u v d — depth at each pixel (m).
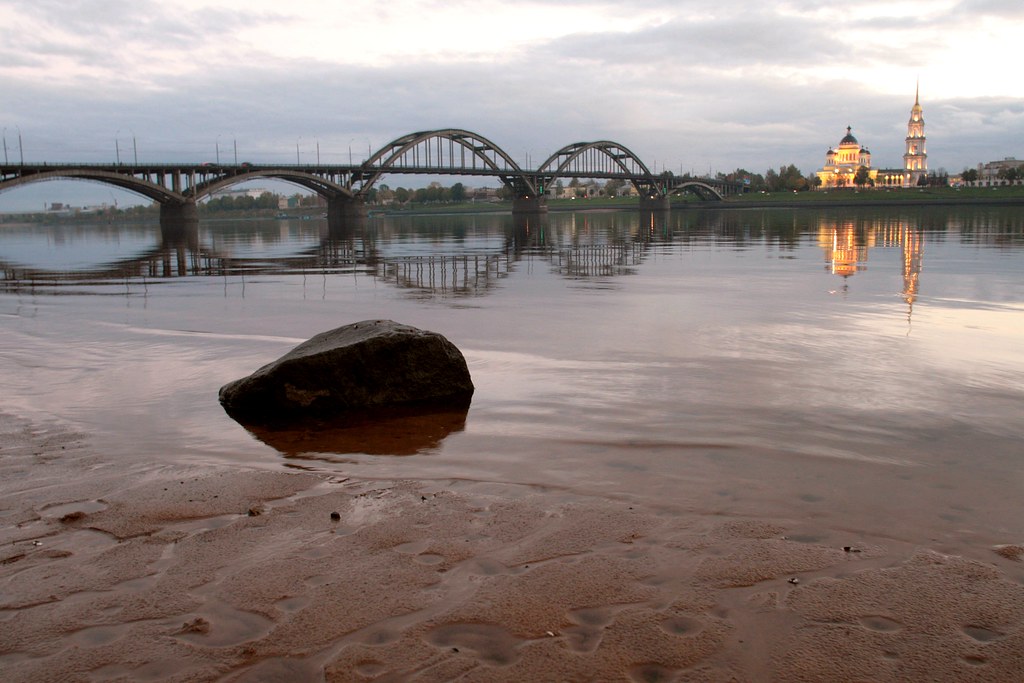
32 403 10.89
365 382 10.67
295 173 137.12
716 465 7.94
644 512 6.64
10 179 99.06
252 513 6.65
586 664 4.36
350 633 4.69
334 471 7.93
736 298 23.06
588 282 29.30
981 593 5.17
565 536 6.12
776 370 12.59
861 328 16.97
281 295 26.17
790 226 85.06
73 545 5.99
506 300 23.67
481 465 8.06
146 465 8.10
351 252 53.31
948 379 11.79
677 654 4.46
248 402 10.49
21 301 24.62
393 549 5.89
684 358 13.71
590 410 10.24
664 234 73.94
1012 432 9.02
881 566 5.58
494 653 4.48
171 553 5.84
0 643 4.60
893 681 4.23
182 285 30.23
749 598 5.11
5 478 7.64
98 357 14.34
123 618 4.88
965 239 53.44
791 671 4.31
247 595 5.16
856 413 9.90
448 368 11.09
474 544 5.97
